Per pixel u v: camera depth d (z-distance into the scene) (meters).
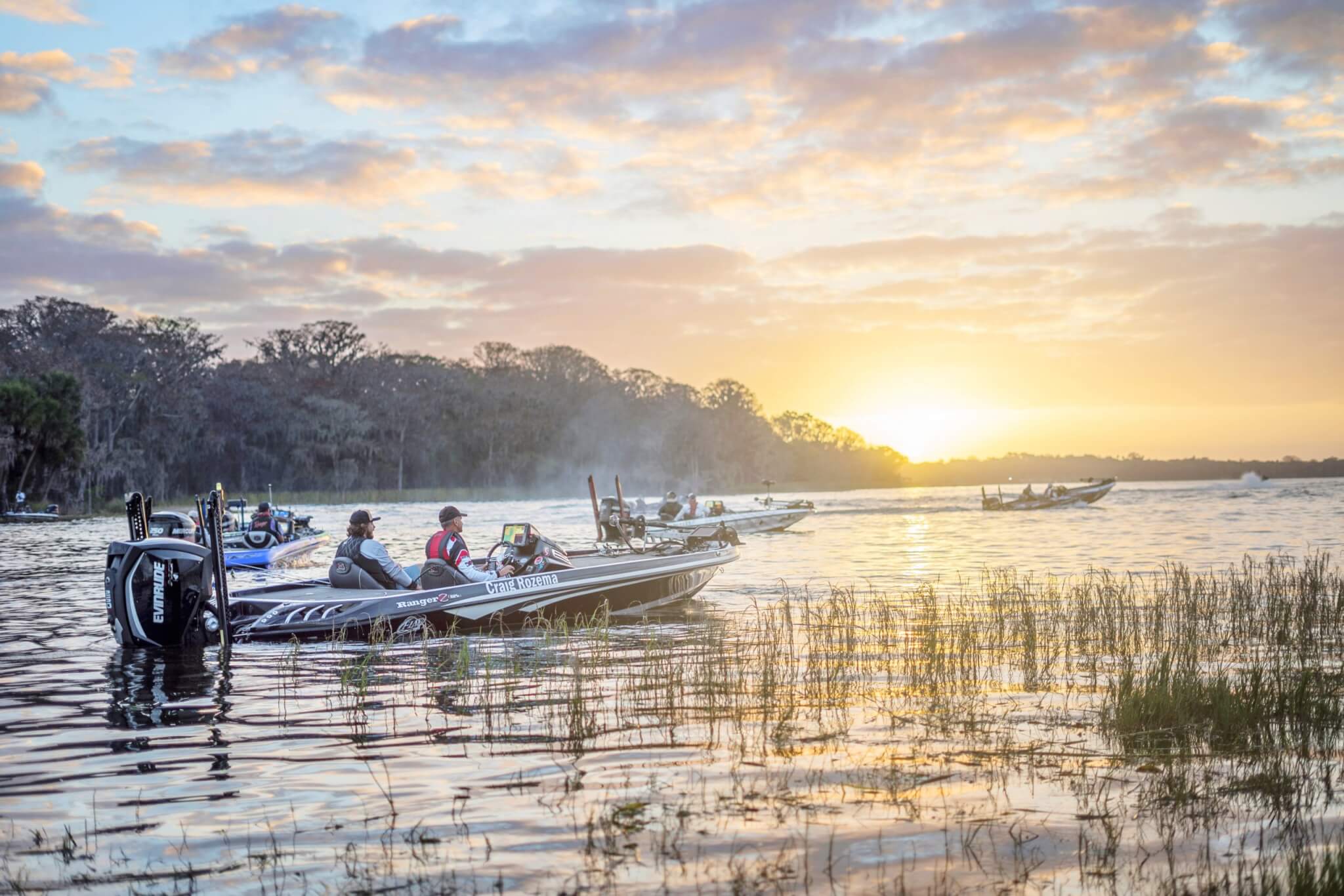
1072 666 8.20
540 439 109.25
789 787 4.80
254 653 9.32
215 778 5.08
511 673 8.05
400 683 7.69
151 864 3.90
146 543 9.55
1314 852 3.96
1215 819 4.34
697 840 4.08
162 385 82.12
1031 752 5.46
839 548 24.34
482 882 3.66
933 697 6.97
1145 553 21.19
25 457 61.75
